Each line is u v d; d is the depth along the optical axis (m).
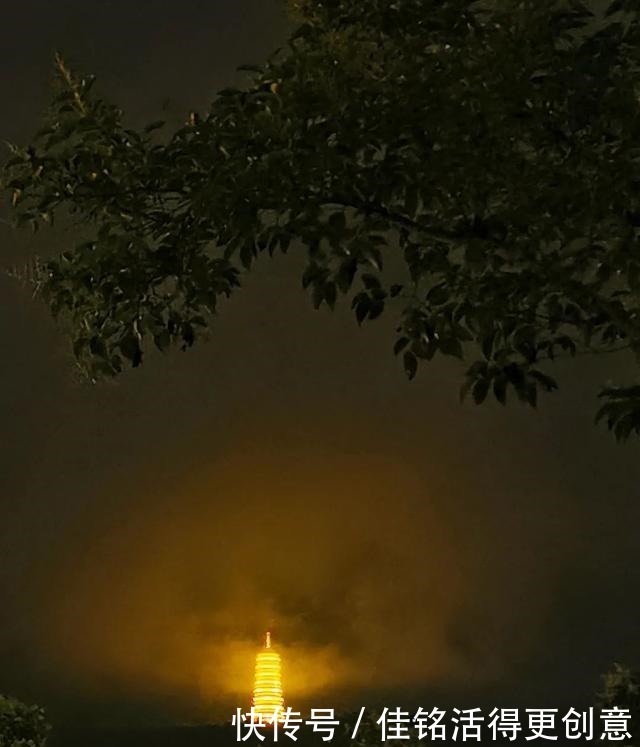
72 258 5.27
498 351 4.58
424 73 4.72
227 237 4.89
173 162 5.07
